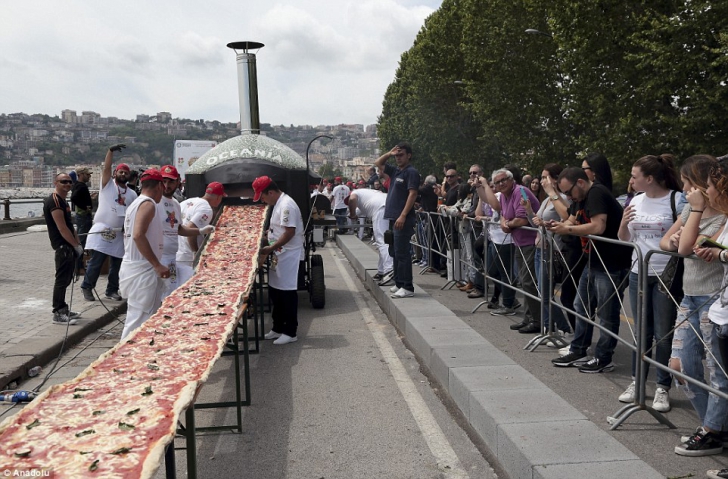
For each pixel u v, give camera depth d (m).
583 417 4.90
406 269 10.39
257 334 8.20
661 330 5.24
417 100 52.38
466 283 11.76
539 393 5.49
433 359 7.03
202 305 5.42
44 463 2.67
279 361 7.74
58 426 3.02
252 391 6.58
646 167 5.50
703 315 4.52
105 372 3.78
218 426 5.50
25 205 30.75
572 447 4.34
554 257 7.36
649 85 26.72
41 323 9.07
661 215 5.42
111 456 2.71
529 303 8.38
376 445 5.13
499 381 5.85
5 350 7.45
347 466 4.75
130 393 3.41
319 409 6.00
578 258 7.05
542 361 7.12
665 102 28.69
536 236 8.31
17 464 2.66
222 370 7.38
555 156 39.69
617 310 6.41
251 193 10.44
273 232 8.55
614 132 29.73
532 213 8.08
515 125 40.97
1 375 6.52
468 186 11.74
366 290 13.09
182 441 5.29
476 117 46.53
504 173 8.34
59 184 8.97
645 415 5.37
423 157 60.38
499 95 40.66
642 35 27.88
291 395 6.43
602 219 6.22
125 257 6.77
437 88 50.12
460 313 9.88
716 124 26.05
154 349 4.22
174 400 3.30
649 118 28.59
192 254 8.68
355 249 18.38
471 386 5.71
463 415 5.76
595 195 6.27
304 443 5.19
